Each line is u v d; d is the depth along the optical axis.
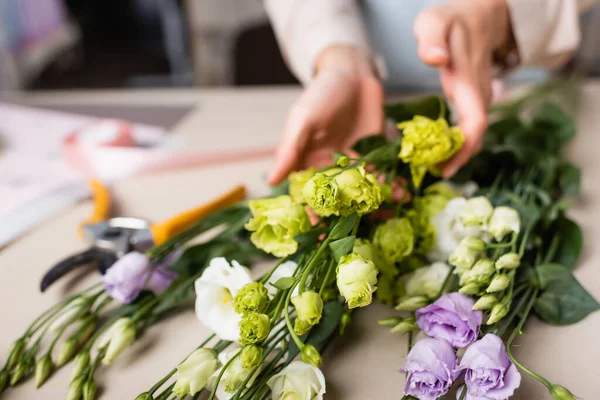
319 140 0.68
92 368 0.56
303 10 0.86
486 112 0.67
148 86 2.80
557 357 0.56
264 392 0.53
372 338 0.58
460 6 0.68
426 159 0.59
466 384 0.51
